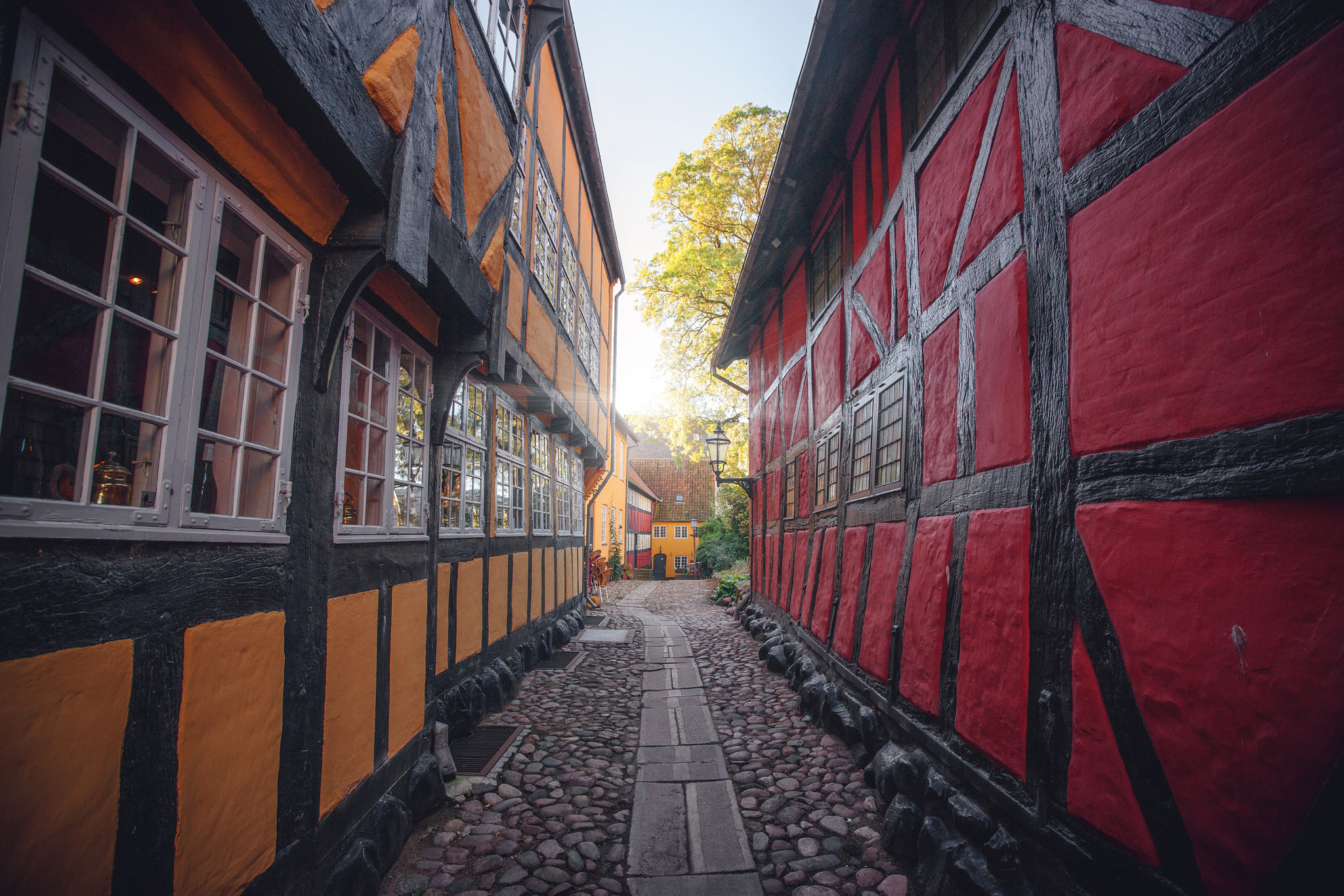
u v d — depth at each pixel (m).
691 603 16.02
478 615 5.72
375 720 3.20
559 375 8.08
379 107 2.58
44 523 1.40
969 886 2.61
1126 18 2.14
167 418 1.78
